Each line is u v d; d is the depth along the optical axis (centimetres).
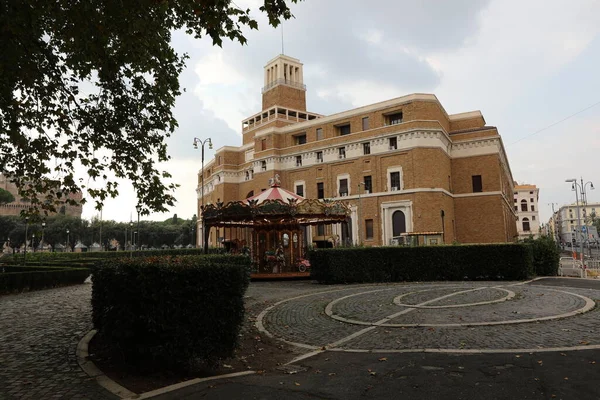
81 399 498
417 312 995
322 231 5031
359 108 4894
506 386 491
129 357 641
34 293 1842
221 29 769
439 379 526
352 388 511
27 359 687
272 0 741
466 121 5019
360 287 1634
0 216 8412
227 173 6875
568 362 571
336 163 5044
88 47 838
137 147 1069
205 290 596
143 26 795
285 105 6425
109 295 638
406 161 4416
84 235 9531
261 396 495
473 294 1257
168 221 13462
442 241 3919
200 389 526
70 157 1024
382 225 4516
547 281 1700
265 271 2370
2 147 970
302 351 729
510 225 6088
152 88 997
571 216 14212
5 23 700
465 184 4706
